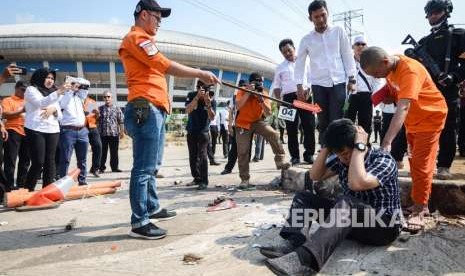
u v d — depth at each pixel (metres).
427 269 2.49
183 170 8.53
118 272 2.62
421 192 3.25
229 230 3.46
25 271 2.69
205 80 3.64
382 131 6.56
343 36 4.91
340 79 4.90
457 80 3.83
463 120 6.02
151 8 3.42
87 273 2.62
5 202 4.69
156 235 3.30
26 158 5.99
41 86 5.33
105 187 5.70
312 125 5.95
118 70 60.31
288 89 6.56
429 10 4.04
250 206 4.30
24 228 3.84
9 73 4.59
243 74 70.25
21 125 5.97
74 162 10.87
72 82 5.34
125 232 3.56
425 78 3.10
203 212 4.17
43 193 4.75
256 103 5.16
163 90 3.48
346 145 2.65
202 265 2.70
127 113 3.44
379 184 2.63
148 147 3.37
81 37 57.88
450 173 4.09
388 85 3.37
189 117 5.73
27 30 62.66
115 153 8.55
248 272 2.54
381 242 2.83
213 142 10.84
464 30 3.94
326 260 2.46
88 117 7.57
